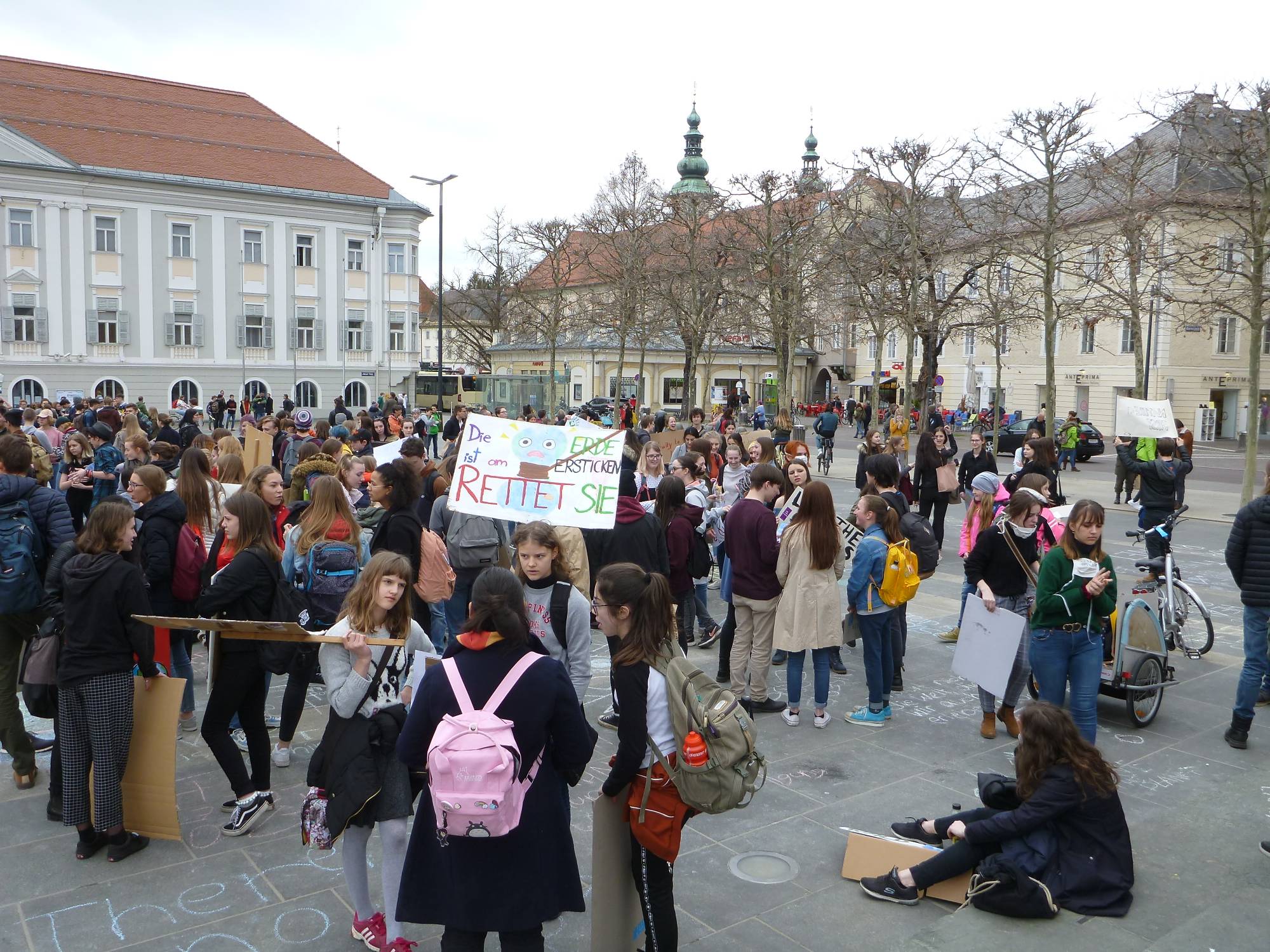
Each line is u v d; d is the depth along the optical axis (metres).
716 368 63.69
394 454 10.31
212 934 4.14
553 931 4.23
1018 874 4.21
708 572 8.14
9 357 41.38
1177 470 11.37
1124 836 4.38
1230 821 5.17
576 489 6.13
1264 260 16.83
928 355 30.53
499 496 6.15
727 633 7.58
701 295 34.91
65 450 11.44
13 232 41.28
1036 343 50.97
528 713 3.22
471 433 6.23
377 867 4.76
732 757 3.53
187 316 45.28
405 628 4.18
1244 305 22.31
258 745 5.21
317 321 48.47
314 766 3.98
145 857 4.81
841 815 5.37
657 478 10.06
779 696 7.48
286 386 47.78
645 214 35.09
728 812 5.38
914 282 24.14
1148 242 23.45
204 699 7.22
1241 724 6.41
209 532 6.59
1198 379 45.28
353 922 4.21
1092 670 5.88
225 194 45.56
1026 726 4.42
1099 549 5.86
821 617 6.57
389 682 4.00
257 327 47.12
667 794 3.58
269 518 5.16
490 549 7.40
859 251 26.62
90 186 42.62
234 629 4.26
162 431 15.02
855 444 39.28
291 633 4.04
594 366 60.38
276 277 47.22
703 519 8.12
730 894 4.52
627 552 6.89
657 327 37.50
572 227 39.94
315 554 5.84
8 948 4.02
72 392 42.66
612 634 3.73
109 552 4.71
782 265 31.05
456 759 3.03
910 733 6.68
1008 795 4.57
